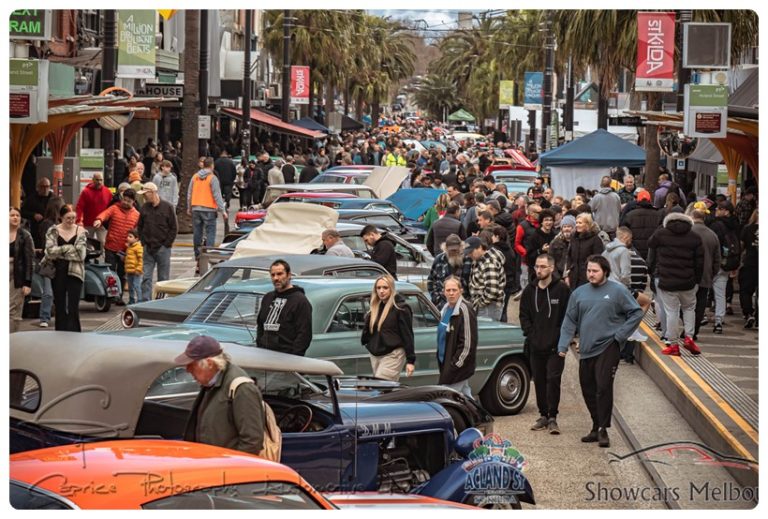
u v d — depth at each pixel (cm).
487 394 1500
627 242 1808
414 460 999
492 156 7256
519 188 3997
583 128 5984
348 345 1327
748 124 2341
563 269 1988
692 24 2297
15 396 821
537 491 1131
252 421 825
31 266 1695
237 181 4356
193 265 2886
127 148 4612
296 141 7644
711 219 2112
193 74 3841
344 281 1384
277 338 1222
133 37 3175
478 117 14562
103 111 2445
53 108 2344
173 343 862
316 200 2730
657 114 2506
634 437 1355
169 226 2223
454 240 1795
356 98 12112
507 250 1991
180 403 884
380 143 7675
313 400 955
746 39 3378
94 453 628
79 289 1794
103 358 804
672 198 2372
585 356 1338
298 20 8219
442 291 1805
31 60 1908
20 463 616
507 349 1508
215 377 828
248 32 5281
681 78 2864
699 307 1903
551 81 6291
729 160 2828
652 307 2306
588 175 3550
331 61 8588
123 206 2223
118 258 2250
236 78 6444
